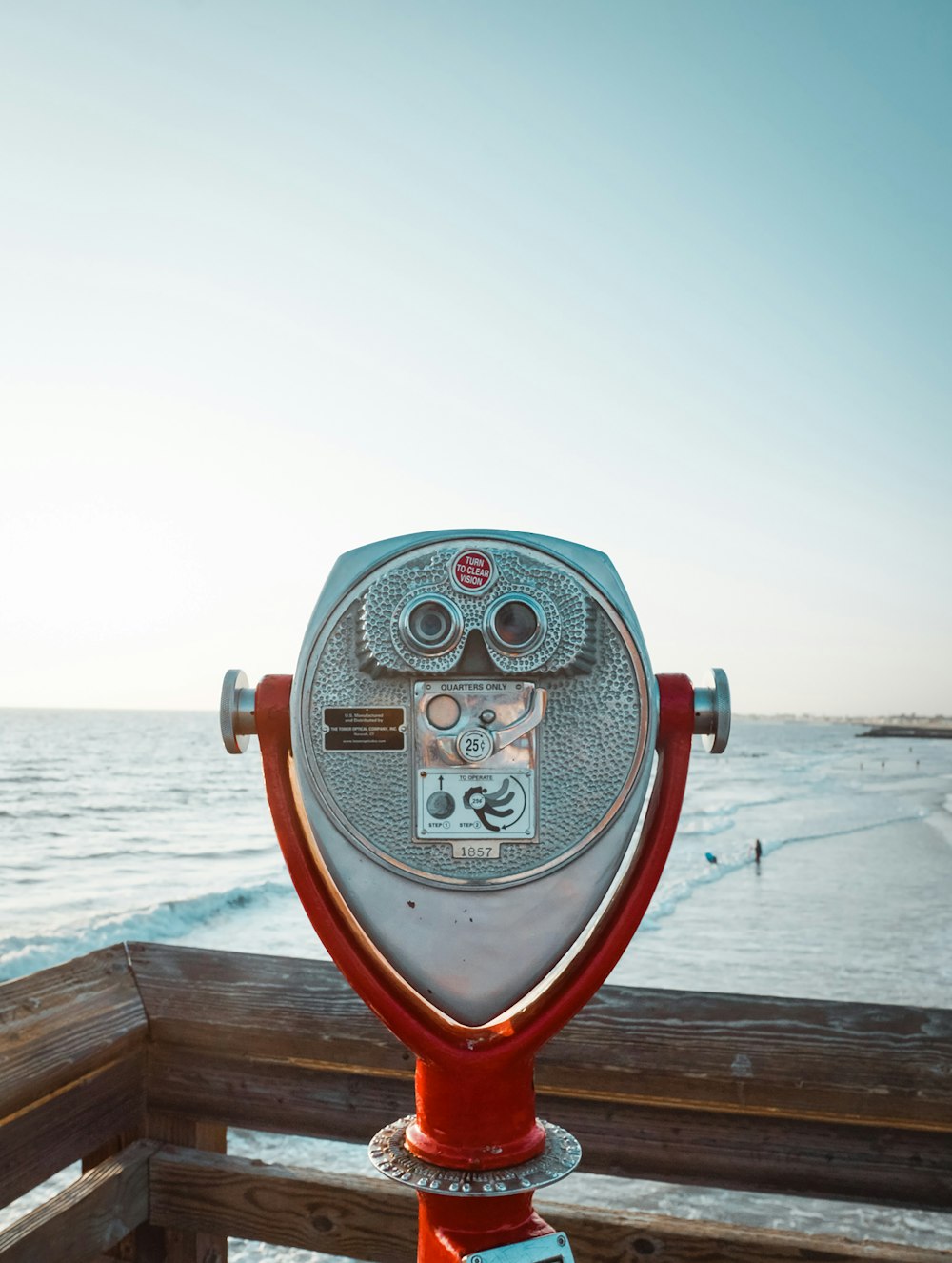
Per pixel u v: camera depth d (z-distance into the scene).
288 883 14.76
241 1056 1.79
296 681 1.11
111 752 45.53
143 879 16.19
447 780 1.09
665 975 9.68
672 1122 1.65
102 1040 1.69
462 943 1.09
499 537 1.11
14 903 14.20
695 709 1.13
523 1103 1.10
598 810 1.09
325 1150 5.39
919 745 93.50
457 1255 1.03
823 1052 1.59
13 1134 1.54
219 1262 1.86
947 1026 1.60
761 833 22.17
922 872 16.86
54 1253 1.53
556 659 1.08
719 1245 1.56
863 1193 1.60
